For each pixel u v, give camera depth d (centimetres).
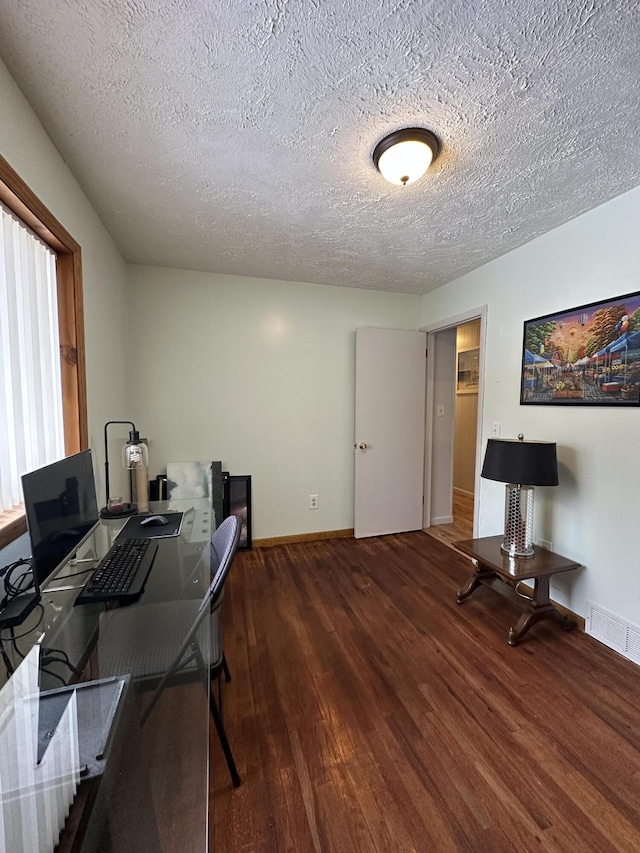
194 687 109
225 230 228
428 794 123
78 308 172
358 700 161
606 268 199
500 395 274
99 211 204
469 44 106
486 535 290
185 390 309
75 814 72
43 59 110
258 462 333
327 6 95
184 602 130
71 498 135
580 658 189
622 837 111
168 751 95
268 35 103
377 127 140
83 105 129
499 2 94
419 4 95
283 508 344
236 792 123
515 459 211
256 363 326
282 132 143
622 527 194
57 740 83
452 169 166
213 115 134
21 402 133
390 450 363
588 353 209
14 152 117
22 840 67
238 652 192
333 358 349
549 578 229
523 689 168
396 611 231
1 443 123
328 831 112
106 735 86
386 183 177
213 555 164
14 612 103
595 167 166
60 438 169
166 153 155
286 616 225
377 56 110
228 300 314
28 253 142
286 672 178
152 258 277
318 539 356
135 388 297
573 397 218
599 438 205
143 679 104
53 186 147
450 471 404
